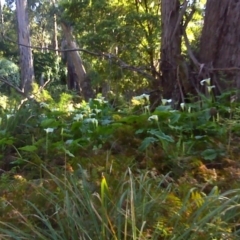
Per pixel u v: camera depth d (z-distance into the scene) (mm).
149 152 3201
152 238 1848
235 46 5004
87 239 1926
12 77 19250
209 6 5258
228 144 3176
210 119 3844
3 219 2213
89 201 2021
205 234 1835
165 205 2088
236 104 3902
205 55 5246
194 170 2818
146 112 4051
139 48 10586
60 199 2240
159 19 10508
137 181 2400
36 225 2115
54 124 3848
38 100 6426
